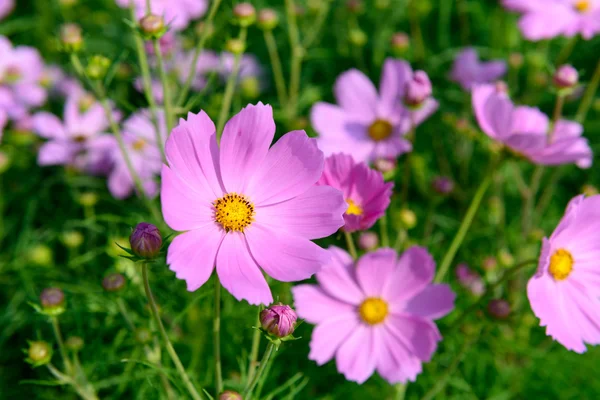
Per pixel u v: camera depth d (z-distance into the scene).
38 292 0.82
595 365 0.81
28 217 0.88
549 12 0.85
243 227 0.64
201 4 0.89
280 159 0.64
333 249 0.71
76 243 0.83
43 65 1.01
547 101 1.00
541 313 0.65
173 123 0.72
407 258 0.70
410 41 1.11
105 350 0.77
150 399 0.76
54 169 0.96
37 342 0.68
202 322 0.77
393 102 0.82
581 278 0.67
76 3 1.07
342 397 0.79
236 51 0.74
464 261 0.85
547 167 0.96
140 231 0.60
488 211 0.86
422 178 0.88
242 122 0.64
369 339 0.71
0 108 0.90
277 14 1.04
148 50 0.86
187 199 0.63
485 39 1.10
